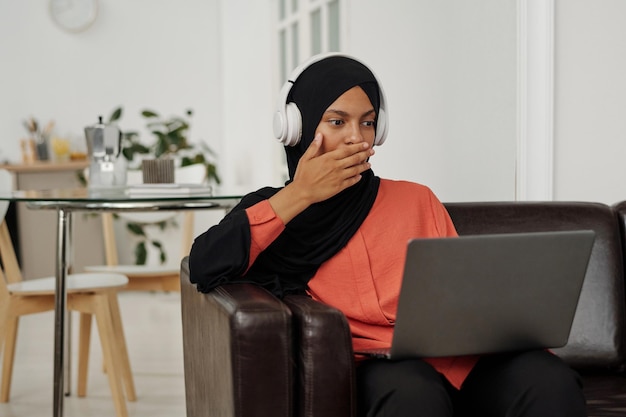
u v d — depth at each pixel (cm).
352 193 165
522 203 194
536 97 239
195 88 602
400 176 318
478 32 260
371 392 135
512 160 247
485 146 259
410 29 302
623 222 194
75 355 384
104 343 277
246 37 544
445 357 151
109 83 587
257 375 136
